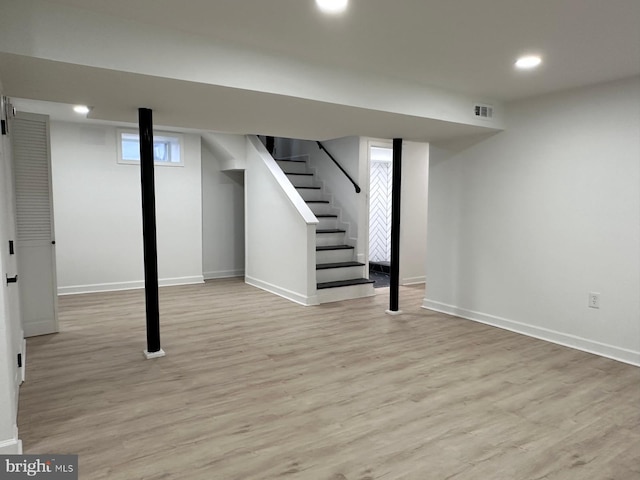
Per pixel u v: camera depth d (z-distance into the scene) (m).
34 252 3.96
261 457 2.14
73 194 5.73
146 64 2.46
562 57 2.91
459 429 2.41
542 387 2.97
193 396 2.81
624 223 3.46
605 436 2.35
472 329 4.33
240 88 2.77
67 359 3.44
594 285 3.65
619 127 3.45
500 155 4.34
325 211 6.64
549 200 3.95
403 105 3.48
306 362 3.40
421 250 6.87
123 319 4.59
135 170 6.11
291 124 4.02
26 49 2.17
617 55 2.87
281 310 5.00
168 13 2.31
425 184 6.82
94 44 2.32
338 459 2.12
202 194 6.85
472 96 3.94
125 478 1.97
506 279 4.34
